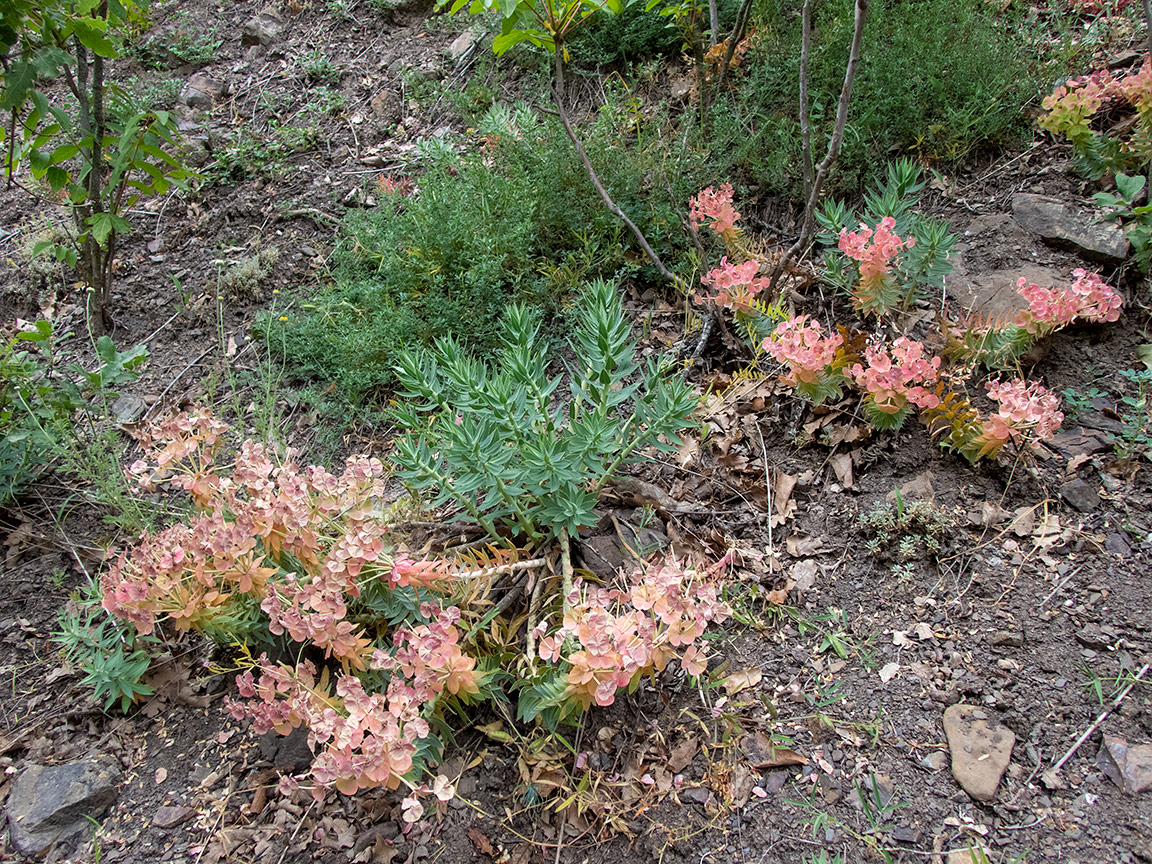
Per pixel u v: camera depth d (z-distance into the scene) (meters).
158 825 0.97
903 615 1.06
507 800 0.96
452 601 1.01
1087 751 0.93
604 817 0.94
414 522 1.15
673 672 1.04
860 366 1.16
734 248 1.42
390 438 1.35
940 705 0.98
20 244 1.72
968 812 0.91
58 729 1.06
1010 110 1.51
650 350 1.39
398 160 1.79
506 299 1.43
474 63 1.93
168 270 1.66
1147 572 1.05
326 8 2.14
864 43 1.58
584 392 1.10
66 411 1.30
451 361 1.11
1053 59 1.56
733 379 1.31
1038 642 1.01
